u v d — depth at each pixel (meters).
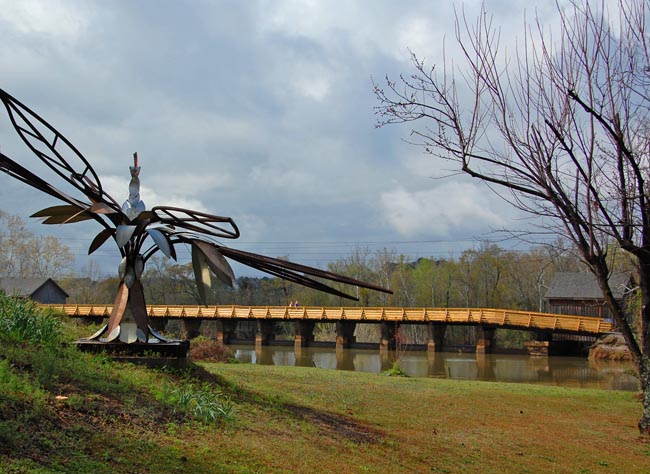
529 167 8.92
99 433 6.37
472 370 32.81
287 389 12.99
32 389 6.93
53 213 10.01
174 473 5.87
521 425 12.30
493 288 67.50
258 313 50.50
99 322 52.44
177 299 76.50
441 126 9.12
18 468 5.02
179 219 9.93
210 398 8.80
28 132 8.99
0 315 9.41
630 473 9.45
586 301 48.28
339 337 47.72
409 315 45.44
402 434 10.11
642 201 8.77
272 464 6.88
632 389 24.02
